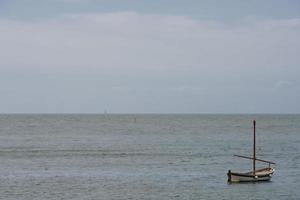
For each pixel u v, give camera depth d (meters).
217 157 108.12
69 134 187.25
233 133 197.12
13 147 129.38
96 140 156.75
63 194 65.00
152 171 85.88
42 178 77.31
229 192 67.25
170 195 64.94
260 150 125.69
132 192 66.69
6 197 62.91
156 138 167.12
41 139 160.00
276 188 70.25
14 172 83.62
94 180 75.81
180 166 92.88
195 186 71.19
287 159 105.81
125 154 113.19
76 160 101.38
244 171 87.25
